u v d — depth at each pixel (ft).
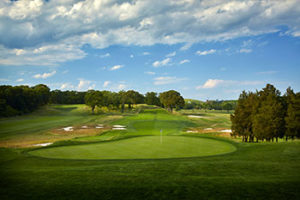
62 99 476.54
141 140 106.22
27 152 77.71
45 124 190.70
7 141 112.16
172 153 73.92
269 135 106.83
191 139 109.19
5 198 34.45
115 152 76.33
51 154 73.82
